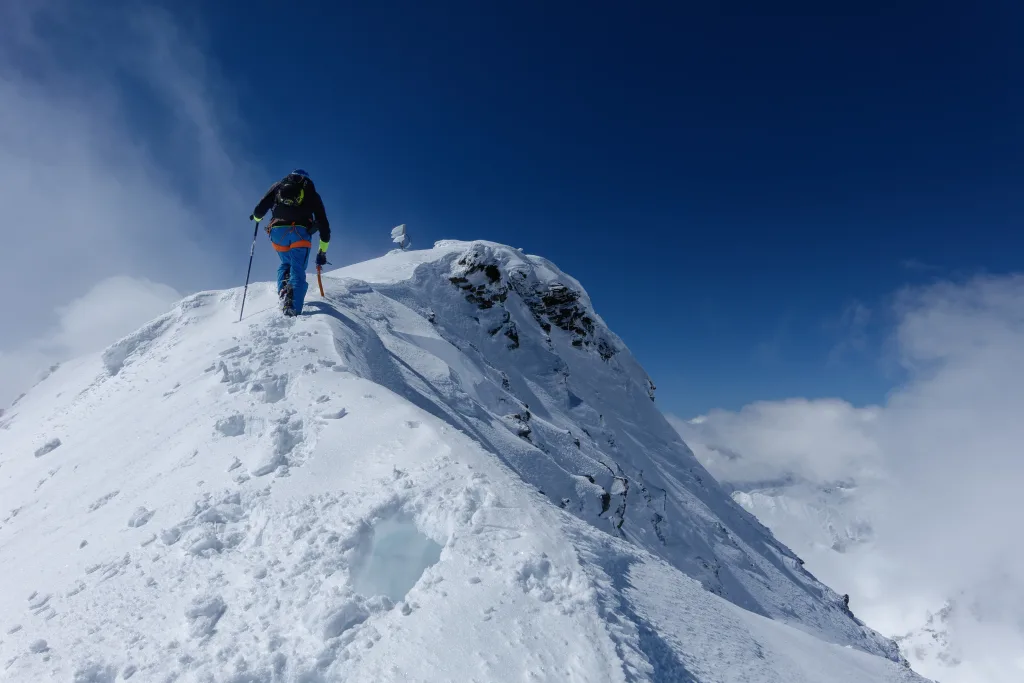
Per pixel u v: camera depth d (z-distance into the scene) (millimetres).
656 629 3639
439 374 12492
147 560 3730
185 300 10836
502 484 4352
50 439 7516
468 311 22875
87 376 11984
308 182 8930
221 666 2746
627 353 37188
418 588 3279
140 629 3113
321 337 7895
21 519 5336
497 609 3100
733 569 23938
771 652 4352
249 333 7984
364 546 3715
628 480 22609
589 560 3918
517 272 29906
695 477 31438
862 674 4781
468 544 3623
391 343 12281
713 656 3713
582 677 2680
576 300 33406
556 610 3164
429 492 4141
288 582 3342
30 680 2830
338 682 2668
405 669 2691
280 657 2797
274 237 8859
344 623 3037
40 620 3342
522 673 2676
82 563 3904
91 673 2824
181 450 5441
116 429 6805
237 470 4766
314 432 5391
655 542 21078
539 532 3838
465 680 2615
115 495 4988
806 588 27172
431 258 23891
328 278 14391
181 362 8211
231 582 3404
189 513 4105
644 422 32812
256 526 3947
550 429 17484
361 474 4559
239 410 5902
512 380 22438
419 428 5312
